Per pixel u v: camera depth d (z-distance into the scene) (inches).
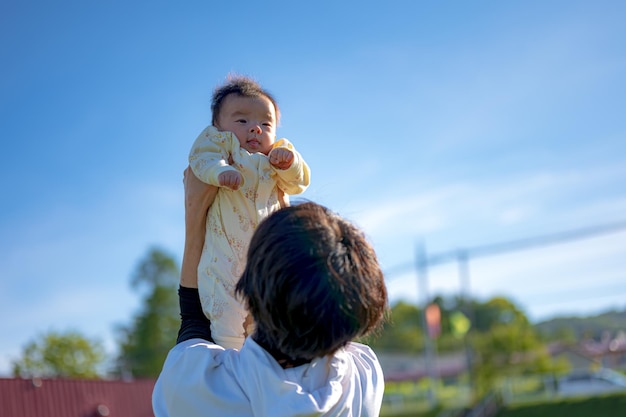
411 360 2815.0
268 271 66.7
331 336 66.8
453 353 2800.2
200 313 83.0
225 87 99.0
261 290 67.1
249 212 84.5
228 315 80.0
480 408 1508.4
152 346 2146.9
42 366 1414.9
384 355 2770.7
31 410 460.4
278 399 66.6
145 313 2196.1
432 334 1594.5
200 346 73.9
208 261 82.8
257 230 70.7
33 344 1423.5
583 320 3267.7
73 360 1450.5
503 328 1940.2
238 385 69.7
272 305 66.4
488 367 1761.8
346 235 70.6
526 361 1875.0
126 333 2191.2
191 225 84.9
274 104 98.8
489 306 3117.6
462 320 1737.2
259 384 68.1
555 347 2655.0
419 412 1540.4
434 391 1640.0
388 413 1550.2
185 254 85.4
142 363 2114.9
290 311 65.8
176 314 2222.0
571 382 1519.4
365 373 75.5
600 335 3056.1
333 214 73.0
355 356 78.0
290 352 67.9
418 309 3393.2
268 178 87.0
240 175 81.1
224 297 80.7
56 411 477.1
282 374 68.3
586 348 2674.7
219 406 69.1
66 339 1460.4
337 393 68.1
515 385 1606.8
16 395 454.3
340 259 67.9
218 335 79.8
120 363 2113.7
